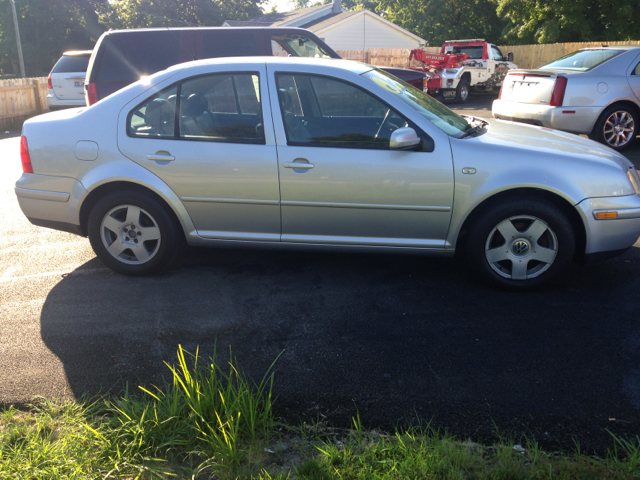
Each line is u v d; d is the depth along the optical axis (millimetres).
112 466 2346
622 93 8586
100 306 3994
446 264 4758
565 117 8625
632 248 5066
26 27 49844
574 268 4621
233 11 53500
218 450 2391
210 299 4109
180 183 4234
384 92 4098
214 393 2682
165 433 2496
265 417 2578
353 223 4180
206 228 4363
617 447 2490
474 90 22766
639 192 4152
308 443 2523
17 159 10070
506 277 4137
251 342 3486
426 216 4082
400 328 3637
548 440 2545
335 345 3438
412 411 2781
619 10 22484
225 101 4211
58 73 14109
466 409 2791
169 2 50000
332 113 4129
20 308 3959
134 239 4461
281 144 4113
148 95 4289
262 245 4359
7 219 6184
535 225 3996
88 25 52719
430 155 3977
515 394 2908
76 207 4371
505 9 25531
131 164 4254
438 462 2281
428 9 34844
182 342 3492
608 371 3104
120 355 3334
